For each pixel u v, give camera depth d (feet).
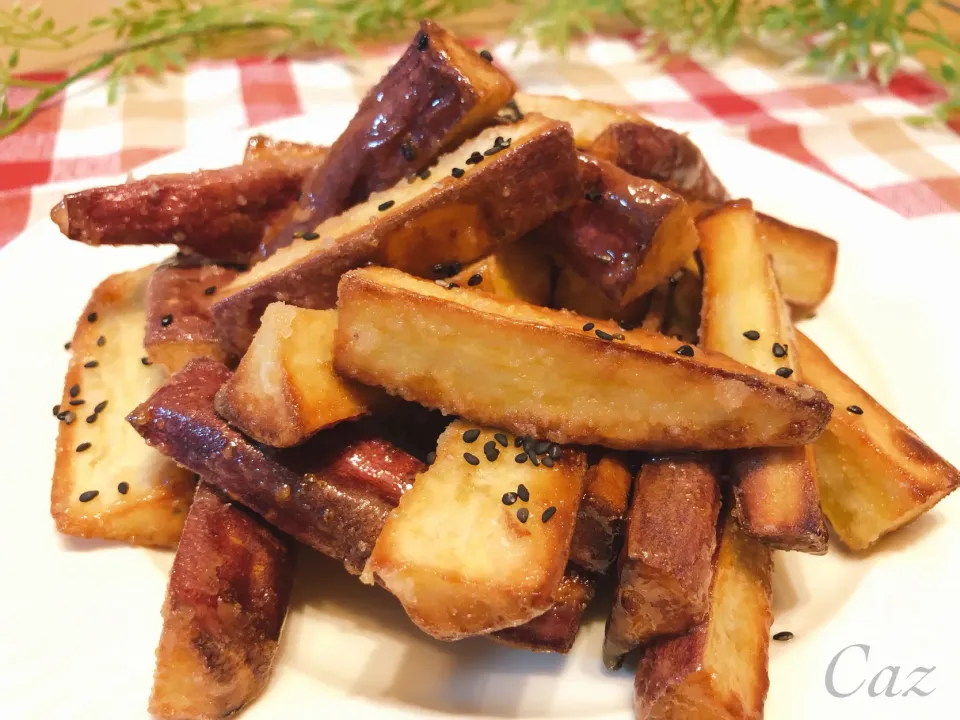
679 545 0.36
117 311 0.53
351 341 0.37
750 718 0.34
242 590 0.38
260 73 0.93
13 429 0.47
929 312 0.56
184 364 0.45
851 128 0.85
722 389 0.36
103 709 0.36
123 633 0.39
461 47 0.44
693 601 0.35
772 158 0.69
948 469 0.42
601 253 0.45
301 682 0.39
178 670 0.35
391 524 0.35
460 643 0.42
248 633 0.37
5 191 0.71
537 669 0.40
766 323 0.44
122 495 0.43
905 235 0.61
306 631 0.42
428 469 0.38
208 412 0.40
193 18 0.96
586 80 0.94
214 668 0.35
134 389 0.49
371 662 0.41
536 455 0.38
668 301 0.50
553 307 0.49
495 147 0.42
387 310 0.36
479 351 0.37
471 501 0.36
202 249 0.51
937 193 0.75
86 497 0.43
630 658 0.40
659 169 0.53
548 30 0.98
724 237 0.48
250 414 0.38
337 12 1.00
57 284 0.57
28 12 0.93
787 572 0.43
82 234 0.49
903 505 0.41
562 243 0.46
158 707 0.35
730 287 0.46
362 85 0.93
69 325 0.54
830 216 0.63
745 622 0.37
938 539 0.42
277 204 0.51
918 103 0.90
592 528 0.39
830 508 0.44
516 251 0.46
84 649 0.38
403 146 0.44
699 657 0.34
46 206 0.69
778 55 1.01
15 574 0.41
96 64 0.87
